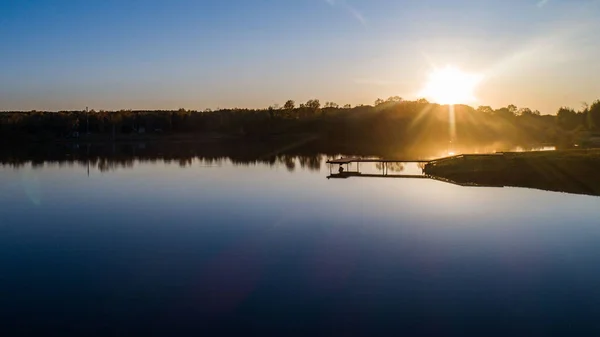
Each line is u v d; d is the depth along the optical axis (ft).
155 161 197.16
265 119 401.90
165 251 62.39
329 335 38.81
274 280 51.13
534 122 438.81
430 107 407.64
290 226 75.20
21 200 102.58
